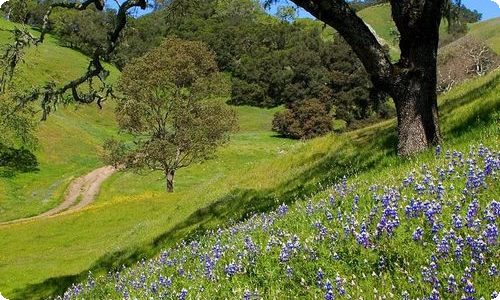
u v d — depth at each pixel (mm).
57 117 94938
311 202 10406
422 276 5473
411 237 6297
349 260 6480
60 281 23781
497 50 104312
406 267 5820
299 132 100812
